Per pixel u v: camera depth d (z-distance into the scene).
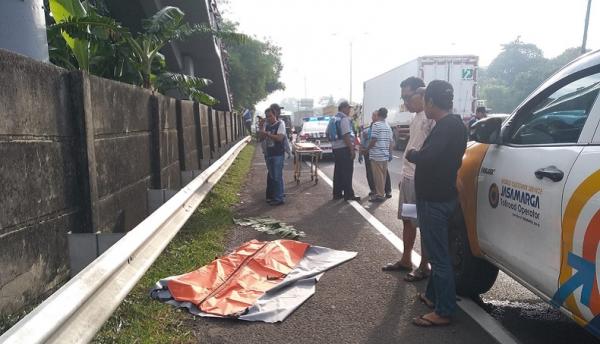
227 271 4.70
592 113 2.78
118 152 5.45
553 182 2.82
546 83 3.50
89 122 4.44
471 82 20.39
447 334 3.59
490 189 3.64
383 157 8.95
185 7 14.05
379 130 8.88
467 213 3.99
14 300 3.27
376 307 4.08
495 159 3.67
